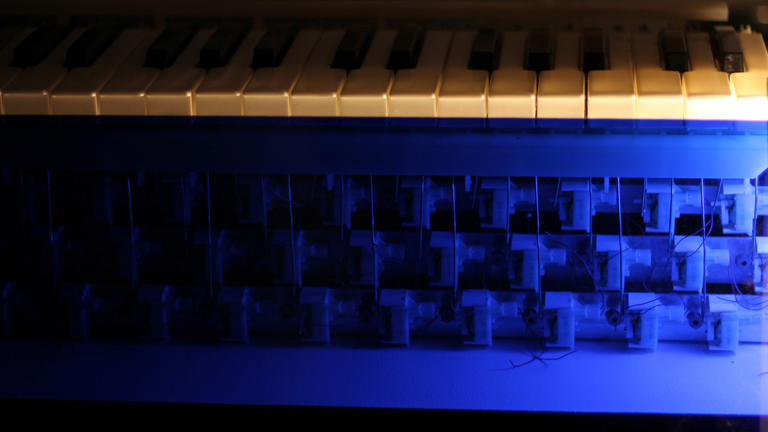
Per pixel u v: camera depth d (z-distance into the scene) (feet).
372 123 2.84
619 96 2.79
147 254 3.17
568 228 3.06
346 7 3.02
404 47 2.88
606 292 3.08
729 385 2.93
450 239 3.08
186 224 3.11
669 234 3.01
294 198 3.13
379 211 3.17
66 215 3.18
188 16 3.03
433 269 3.11
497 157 2.88
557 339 3.07
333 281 3.15
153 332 3.12
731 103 2.78
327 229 3.13
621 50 2.88
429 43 2.93
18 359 3.06
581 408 2.87
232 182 3.12
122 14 3.03
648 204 3.06
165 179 3.09
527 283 3.07
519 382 2.96
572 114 2.81
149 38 2.98
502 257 3.08
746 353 3.05
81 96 2.85
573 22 2.99
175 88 2.84
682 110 2.79
